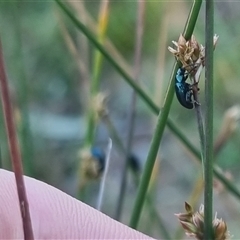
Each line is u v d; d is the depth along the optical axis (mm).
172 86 60
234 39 171
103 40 125
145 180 68
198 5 54
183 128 173
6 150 136
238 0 171
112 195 159
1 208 85
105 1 123
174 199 167
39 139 173
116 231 83
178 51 54
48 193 90
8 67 160
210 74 51
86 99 139
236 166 154
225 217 147
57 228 85
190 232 55
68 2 149
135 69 111
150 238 80
